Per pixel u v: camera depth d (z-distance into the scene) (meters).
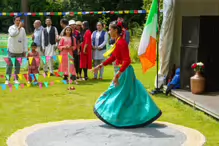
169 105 7.43
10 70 9.84
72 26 10.40
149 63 8.22
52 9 29.59
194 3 8.87
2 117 6.50
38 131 5.45
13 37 9.75
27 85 9.59
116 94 5.52
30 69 9.90
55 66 13.28
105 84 10.02
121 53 5.45
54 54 11.41
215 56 8.06
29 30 30.09
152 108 5.52
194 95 7.72
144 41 8.11
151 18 8.10
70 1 28.06
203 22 7.95
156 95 8.46
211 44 8.04
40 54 11.56
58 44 11.16
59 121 6.08
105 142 4.91
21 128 5.78
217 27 8.03
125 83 5.48
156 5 8.09
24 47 9.95
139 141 4.96
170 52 8.77
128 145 4.81
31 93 8.73
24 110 7.04
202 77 7.82
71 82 9.56
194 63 8.01
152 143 4.90
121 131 5.36
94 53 10.89
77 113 6.78
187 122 6.17
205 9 8.93
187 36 8.20
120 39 5.46
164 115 6.60
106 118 5.50
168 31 8.70
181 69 8.36
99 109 5.58
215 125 5.99
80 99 8.06
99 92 8.87
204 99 7.31
